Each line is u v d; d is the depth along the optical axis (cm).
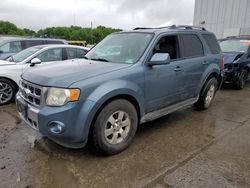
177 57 418
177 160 312
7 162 302
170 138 381
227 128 428
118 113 320
